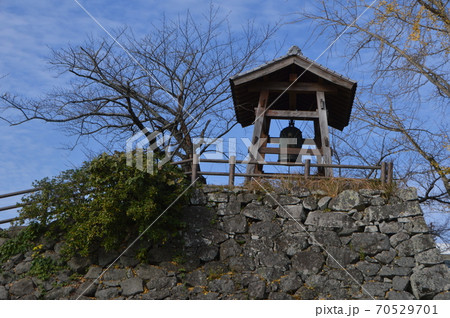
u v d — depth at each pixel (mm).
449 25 13336
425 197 16078
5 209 11469
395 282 10242
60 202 11109
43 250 11047
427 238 10469
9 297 10578
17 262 10969
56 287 10586
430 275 10117
